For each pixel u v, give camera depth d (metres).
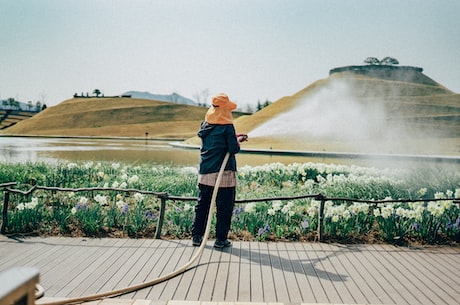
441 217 5.88
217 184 4.78
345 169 11.48
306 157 25.75
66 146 35.06
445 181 8.70
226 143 5.02
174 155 25.72
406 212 5.64
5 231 5.74
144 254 4.82
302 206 6.97
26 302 1.53
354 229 5.83
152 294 3.66
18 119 117.38
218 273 4.20
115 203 6.99
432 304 3.54
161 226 5.57
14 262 4.50
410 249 5.20
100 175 9.64
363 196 7.81
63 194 8.19
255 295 3.67
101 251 4.92
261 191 9.13
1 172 9.82
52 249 4.98
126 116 96.38
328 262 4.61
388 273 4.29
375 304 3.53
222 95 5.05
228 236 5.64
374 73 78.19
